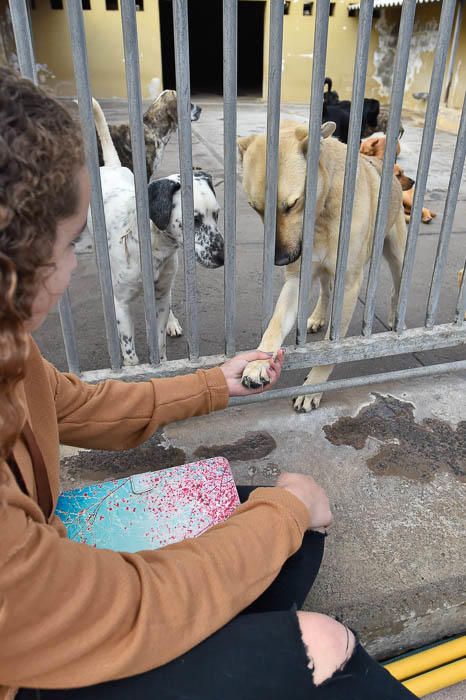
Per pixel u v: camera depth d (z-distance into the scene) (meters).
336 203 2.28
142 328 3.28
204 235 2.56
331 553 1.69
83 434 1.37
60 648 0.77
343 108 7.40
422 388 2.47
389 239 2.87
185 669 0.87
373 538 1.75
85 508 1.33
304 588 1.20
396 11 14.06
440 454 2.09
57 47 13.52
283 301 2.35
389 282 3.89
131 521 1.31
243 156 2.54
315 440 2.15
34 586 0.74
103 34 13.60
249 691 0.87
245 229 4.94
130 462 2.03
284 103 15.02
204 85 19.09
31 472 0.92
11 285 0.65
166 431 2.18
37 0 13.01
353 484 1.95
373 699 0.93
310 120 1.66
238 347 3.06
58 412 1.32
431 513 1.84
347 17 14.50
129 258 2.45
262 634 0.91
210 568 0.92
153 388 1.43
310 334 3.19
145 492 1.37
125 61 1.46
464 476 1.99
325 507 1.18
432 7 12.48
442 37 1.62
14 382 0.70
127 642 0.81
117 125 5.04
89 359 2.90
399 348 2.20
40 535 0.78
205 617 0.88
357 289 2.43
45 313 0.80
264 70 15.38
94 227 1.68
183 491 1.38
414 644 1.68
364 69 1.61
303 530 1.07
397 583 1.62
